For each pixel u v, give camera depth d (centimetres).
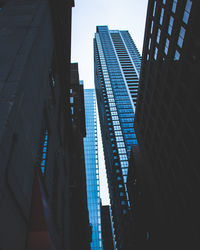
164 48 3531
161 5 3550
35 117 1292
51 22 1886
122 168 9950
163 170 3822
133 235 7888
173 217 3509
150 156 4600
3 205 792
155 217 4488
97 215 11675
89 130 15475
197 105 2606
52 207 1678
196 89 2609
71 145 3803
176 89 3105
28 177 1098
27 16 1507
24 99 1068
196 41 2533
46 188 1412
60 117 2538
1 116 875
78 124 5291
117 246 11619
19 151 980
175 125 3219
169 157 3519
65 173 2855
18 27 1396
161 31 3581
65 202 2550
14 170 907
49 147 1752
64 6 2466
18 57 1148
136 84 13375
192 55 2669
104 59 15138
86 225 4738
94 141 14912
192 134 2755
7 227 820
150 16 4228
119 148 10575
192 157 2798
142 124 5131
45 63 1619
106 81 13538
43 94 1544
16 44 1244
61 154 2508
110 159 11788
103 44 16462
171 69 3269
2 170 785
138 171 5531
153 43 4075
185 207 3072
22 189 998
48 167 1655
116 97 12625
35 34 1336
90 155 14200
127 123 11450
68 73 2944
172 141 3384
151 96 4294
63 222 2222
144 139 4953
